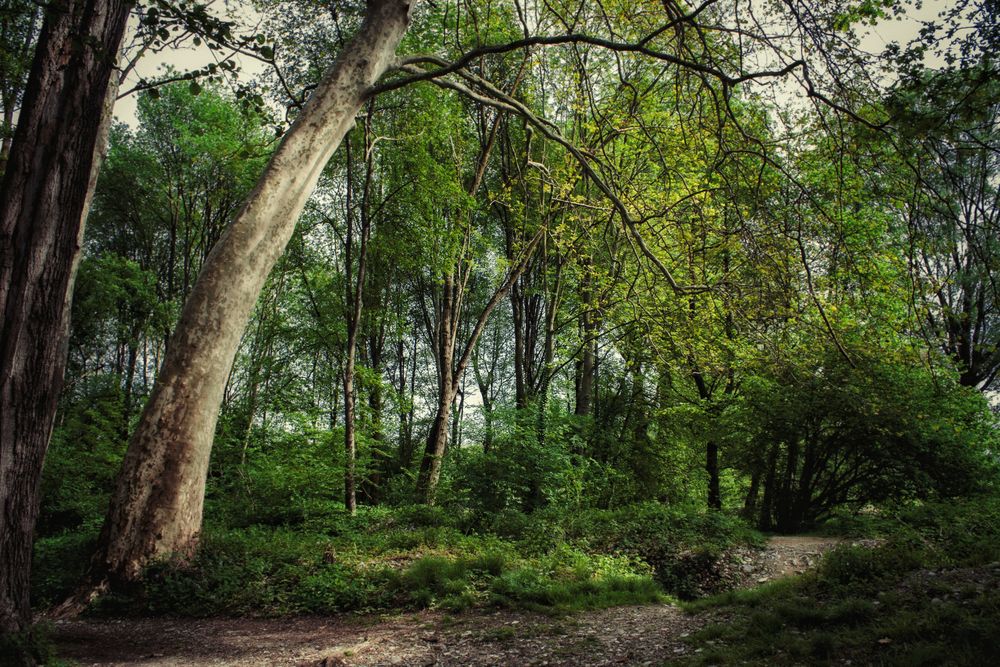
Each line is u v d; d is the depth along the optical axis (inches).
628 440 855.1
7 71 381.7
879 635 189.0
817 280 396.8
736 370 636.7
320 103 399.2
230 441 721.6
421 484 688.4
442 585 332.8
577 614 296.2
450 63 429.7
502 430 637.3
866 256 376.2
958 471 576.4
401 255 773.3
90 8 195.9
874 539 434.9
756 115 393.1
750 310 390.0
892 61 220.4
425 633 267.7
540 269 978.1
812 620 221.6
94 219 1219.9
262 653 244.5
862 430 585.3
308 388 989.8
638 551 467.5
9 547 192.4
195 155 928.9
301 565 367.2
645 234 540.7
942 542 305.6
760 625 227.5
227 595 323.3
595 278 819.4
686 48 375.2
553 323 912.3
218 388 373.4
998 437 597.0
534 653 235.0
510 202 842.2
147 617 305.1
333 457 674.2
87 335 1108.5
